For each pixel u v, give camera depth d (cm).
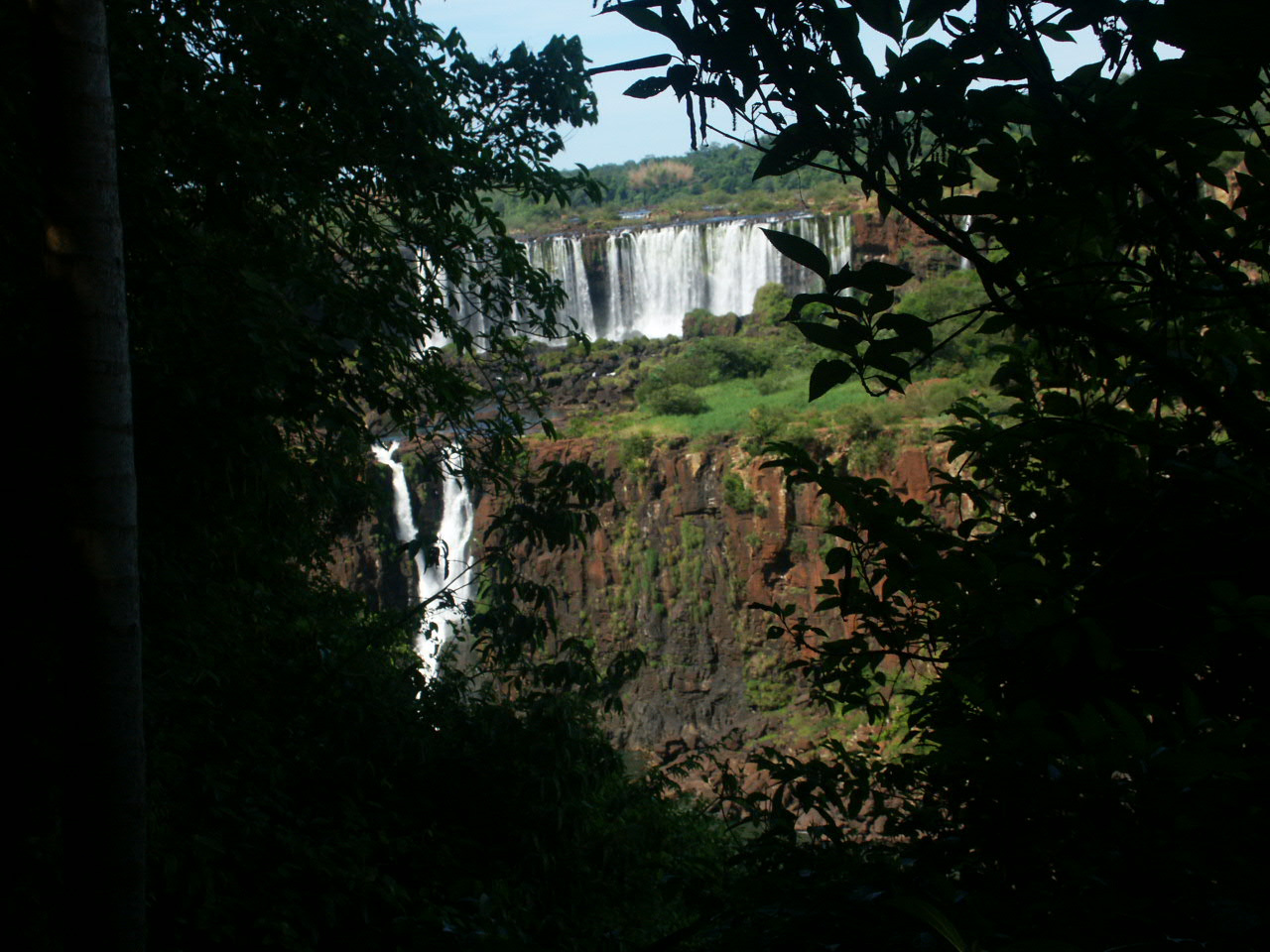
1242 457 211
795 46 140
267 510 594
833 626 3969
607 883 734
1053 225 144
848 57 139
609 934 430
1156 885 136
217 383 455
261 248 621
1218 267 138
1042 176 145
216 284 492
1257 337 210
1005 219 144
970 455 295
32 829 463
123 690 229
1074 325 146
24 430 395
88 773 227
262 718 686
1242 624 166
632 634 4219
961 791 200
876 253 5562
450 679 868
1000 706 208
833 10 138
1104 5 127
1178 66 125
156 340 467
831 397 4338
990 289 146
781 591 4066
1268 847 130
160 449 463
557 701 774
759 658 4106
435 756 747
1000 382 297
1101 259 168
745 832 1046
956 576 194
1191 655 174
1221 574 172
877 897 162
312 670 758
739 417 4375
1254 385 206
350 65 675
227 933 487
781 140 145
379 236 762
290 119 663
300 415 538
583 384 5381
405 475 3988
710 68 144
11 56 423
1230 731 133
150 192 484
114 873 227
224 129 535
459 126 786
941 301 3766
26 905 423
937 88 137
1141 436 220
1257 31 114
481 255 859
